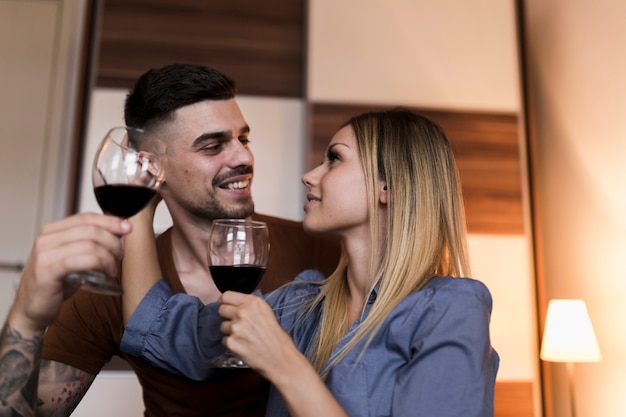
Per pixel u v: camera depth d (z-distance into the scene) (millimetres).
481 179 2930
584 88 2832
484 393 892
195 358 1227
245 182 1467
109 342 1312
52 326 1263
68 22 2943
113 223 808
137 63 2840
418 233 1081
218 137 1398
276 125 2900
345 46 2961
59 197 2814
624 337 2492
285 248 1554
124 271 1240
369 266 1110
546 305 2904
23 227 2779
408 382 917
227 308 878
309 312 1220
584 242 2795
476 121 2977
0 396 821
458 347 914
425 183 1107
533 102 3289
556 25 3098
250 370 1285
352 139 1160
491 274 2852
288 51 2977
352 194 1116
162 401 1324
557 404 2883
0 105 2855
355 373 992
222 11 2957
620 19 2568
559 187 3021
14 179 2807
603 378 2602
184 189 1409
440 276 1099
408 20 3029
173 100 1385
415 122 1164
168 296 1229
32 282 795
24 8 2945
